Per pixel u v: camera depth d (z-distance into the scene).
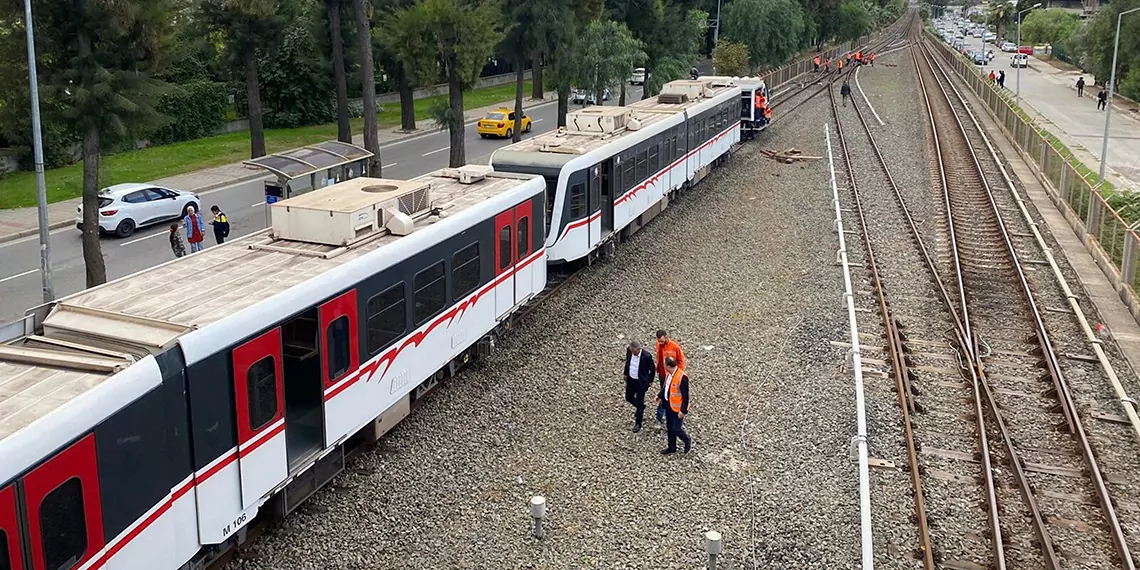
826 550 10.03
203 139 44.50
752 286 19.64
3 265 22.44
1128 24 59.12
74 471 7.28
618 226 21.78
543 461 12.09
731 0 66.81
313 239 12.16
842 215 25.94
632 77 47.62
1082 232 23.64
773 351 15.89
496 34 31.14
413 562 9.81
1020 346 16.16
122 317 9.06
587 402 13.92
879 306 18.22
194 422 8.62
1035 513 10.55
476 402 13.84
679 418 12.09
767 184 30.52
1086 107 57.91
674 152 26.42
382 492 11.25
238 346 9.12
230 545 9.80
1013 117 40.44
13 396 7.51
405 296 12.29
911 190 29.67
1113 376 14.34
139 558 8.06
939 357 15.52
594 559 9.90
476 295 14.47
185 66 45.03
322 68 47.00
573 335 16.72
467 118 52.09
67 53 16.64
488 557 9.92
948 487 11.32
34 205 28.95
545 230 18.03
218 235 21.86
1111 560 9.89
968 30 171.62
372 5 37.31
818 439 12.59
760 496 11.18
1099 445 12.42
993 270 20.94
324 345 10.52
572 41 35.41
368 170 27.59
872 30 125.75
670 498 11.17
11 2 15.71
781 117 47.50
